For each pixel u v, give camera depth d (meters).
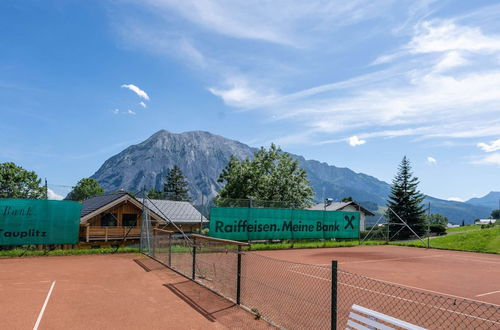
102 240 25.59
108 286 10.54
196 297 9.30
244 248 22.17
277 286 10.73
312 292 10.07
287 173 39.56
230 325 7.25
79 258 16.64
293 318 7.64
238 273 8.79
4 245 17.00
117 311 8.09
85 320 7.46
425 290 11.43
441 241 31.42
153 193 66.50
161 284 10.80
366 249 25.91
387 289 11.03
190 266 13.33
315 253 22.03
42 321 7.33
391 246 29.41
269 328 7.08
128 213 28.16
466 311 8.65
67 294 9.53
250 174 39.38
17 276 11.94
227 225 22.27
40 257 16.86
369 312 5.05
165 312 8.05
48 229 17.92
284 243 25.00
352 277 13.12
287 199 38.66
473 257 22.36
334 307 5.98
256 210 23.59
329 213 27.48
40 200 17.84
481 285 12.65
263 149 40.97
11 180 38.50
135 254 18.30
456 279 13.77
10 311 7.93
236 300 8.77
